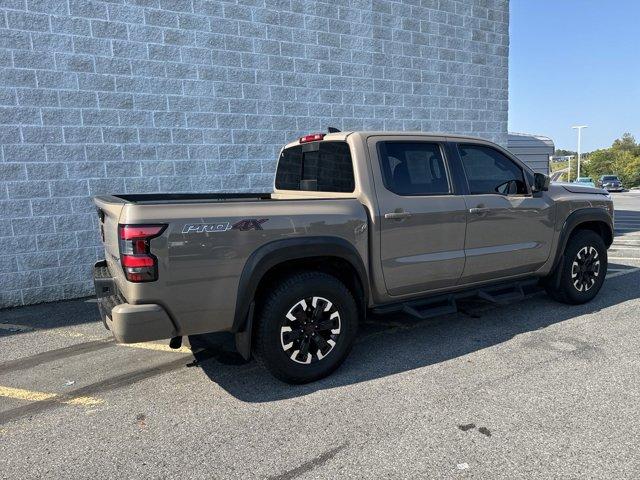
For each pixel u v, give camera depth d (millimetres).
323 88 8180
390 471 2658
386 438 2986
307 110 8055
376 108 8797
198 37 7027
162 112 6875
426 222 4234
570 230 5270
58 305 6266
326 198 4098
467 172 4605
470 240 4520
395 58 8930
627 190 63312
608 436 2932
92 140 6453
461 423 3129
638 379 3674
